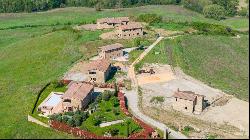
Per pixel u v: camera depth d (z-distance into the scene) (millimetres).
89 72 181500
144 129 139625
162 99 162875
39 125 147625
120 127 143250
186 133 139000
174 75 186625
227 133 139625
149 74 187750
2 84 190500
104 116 150750
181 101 153625
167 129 141000
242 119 148875
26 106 163625
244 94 169250
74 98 154750
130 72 190500
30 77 195375
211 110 155250
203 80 182500
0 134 141875
